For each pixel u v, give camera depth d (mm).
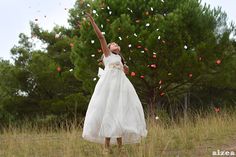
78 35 26062
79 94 21125
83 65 15664
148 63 15047
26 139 7840
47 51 27359
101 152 6312
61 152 6641
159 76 15188
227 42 15977
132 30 14773
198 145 6859
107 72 6367
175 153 6184
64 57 26031
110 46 6602
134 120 6234
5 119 23047
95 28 6387
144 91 16281
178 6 16031
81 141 7387
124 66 6680
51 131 8891
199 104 23203
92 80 15766
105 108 6184
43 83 23953
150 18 15320
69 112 20781
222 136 7758
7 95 24625
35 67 24000
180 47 15000
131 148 6367
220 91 23109
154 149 6219
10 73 24547
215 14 16297
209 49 15336
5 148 7246
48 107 22281
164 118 10125
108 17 15453
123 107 6199
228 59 16422
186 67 14992
